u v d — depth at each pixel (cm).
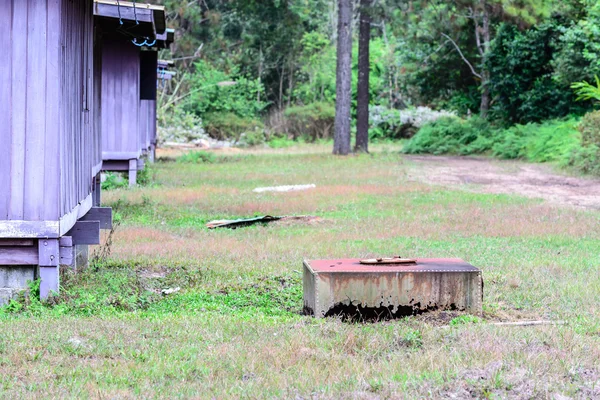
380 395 579
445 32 4425
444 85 4856
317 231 1594
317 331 788
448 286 888
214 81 5625
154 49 2397
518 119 4159
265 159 3766
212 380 619
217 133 5572
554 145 3466
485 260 1240
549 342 736
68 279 1072
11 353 683
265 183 2575
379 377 624
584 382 617
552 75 3847
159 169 3116
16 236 926
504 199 2092
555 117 3941
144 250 1329
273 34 6197
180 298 991
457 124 4306
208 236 1530
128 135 2305
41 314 892
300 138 5797
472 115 4578
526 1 3781
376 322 847
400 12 3912
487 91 4394
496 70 4075
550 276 1116
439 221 1700
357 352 715
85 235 1073
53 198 930
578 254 1302
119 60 2289
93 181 1405
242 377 633
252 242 1441
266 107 6475
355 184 2523
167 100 5550
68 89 995
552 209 1869
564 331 777
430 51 4681
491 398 571
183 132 5084
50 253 940
